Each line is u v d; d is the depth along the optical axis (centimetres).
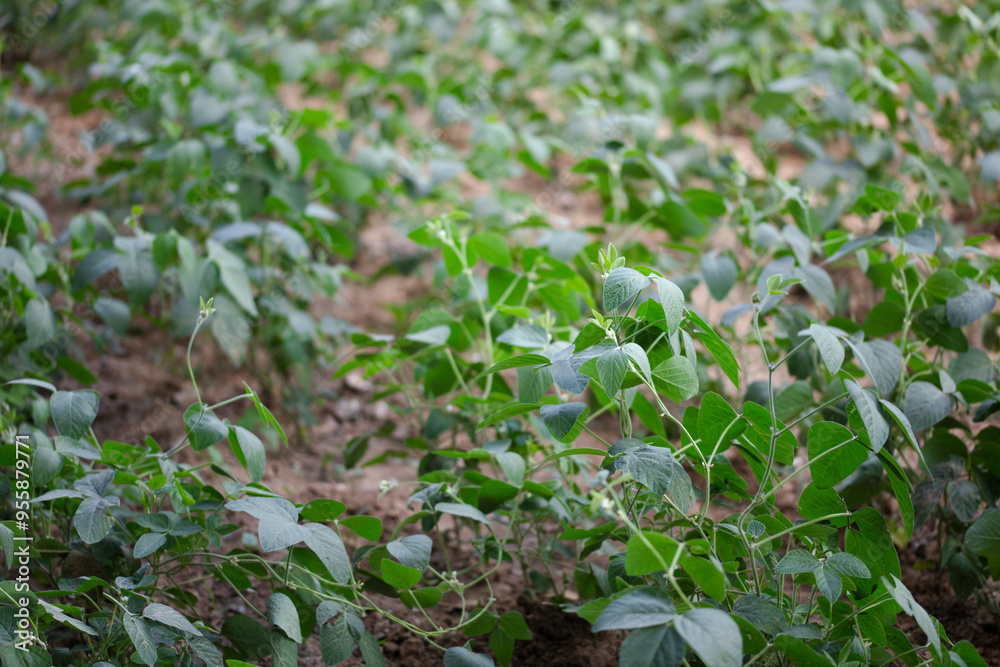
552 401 246
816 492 188
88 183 425
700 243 421
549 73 490
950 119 392
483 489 215
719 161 400
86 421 204
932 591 250
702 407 183
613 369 167
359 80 544
